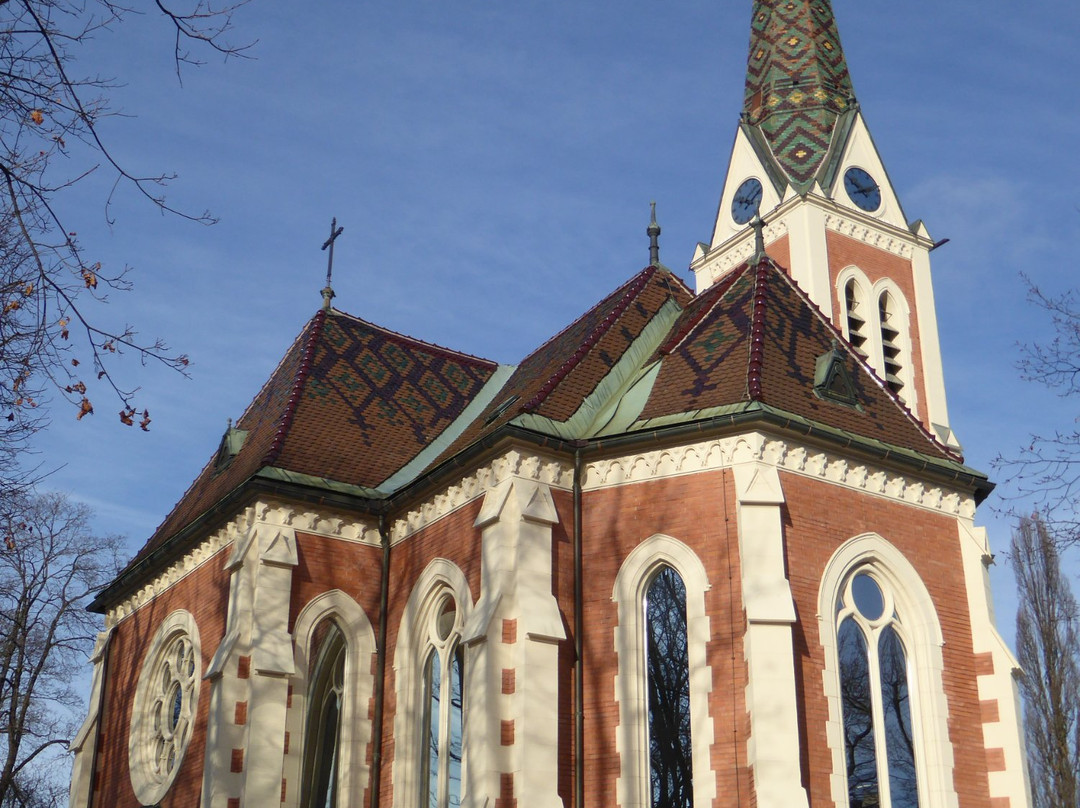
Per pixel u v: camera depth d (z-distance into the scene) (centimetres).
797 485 2920
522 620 2808
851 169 5094
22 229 1525
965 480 3183
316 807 3194
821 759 2681
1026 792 2895
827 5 5522
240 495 3353
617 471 3031
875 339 4869
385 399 3931
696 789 2686
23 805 4362
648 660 2873
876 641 2941
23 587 4331
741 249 5134
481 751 2722
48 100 1540
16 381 1766
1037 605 5816
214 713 3078
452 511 3206
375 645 3341
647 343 3553
